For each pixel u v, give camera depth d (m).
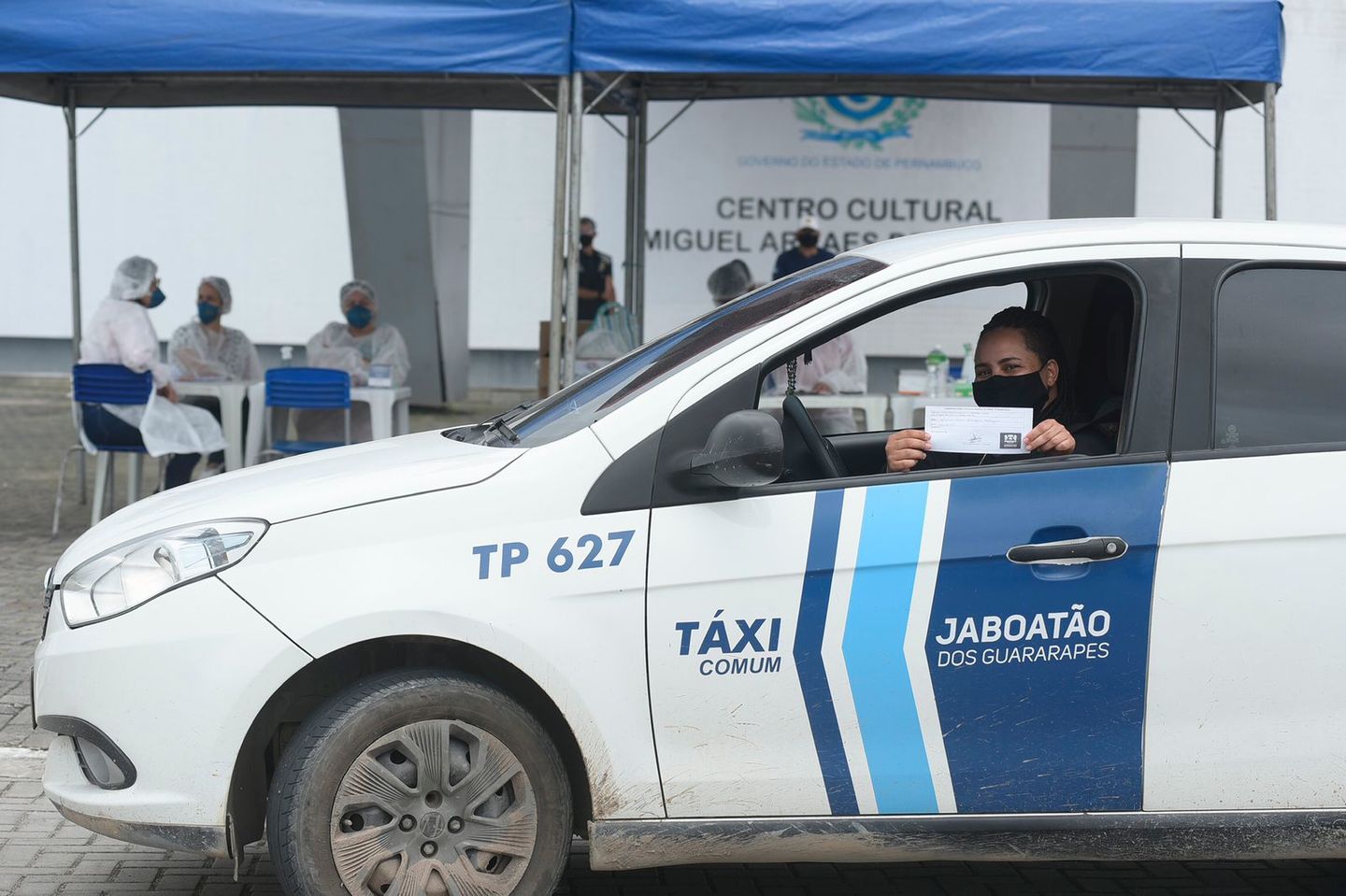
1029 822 3.77
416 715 3.70
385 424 11.55
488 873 3.77
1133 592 3.72
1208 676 3.73
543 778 3.76
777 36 8.78
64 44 8.87
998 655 3.72
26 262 23.77
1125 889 4.53
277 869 3.71
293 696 3.80
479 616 3.63
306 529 3.70
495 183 23.17
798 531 3.70
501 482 3.73
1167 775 3.76
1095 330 4.32
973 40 8.81
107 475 10.78
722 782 3.73
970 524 3.72
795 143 15.73
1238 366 3.84
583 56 8.82
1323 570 3.72
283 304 23.58
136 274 10.49
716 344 3.94
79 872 4.51
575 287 9.14
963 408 3.87
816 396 9.96
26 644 7.38
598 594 3.67
